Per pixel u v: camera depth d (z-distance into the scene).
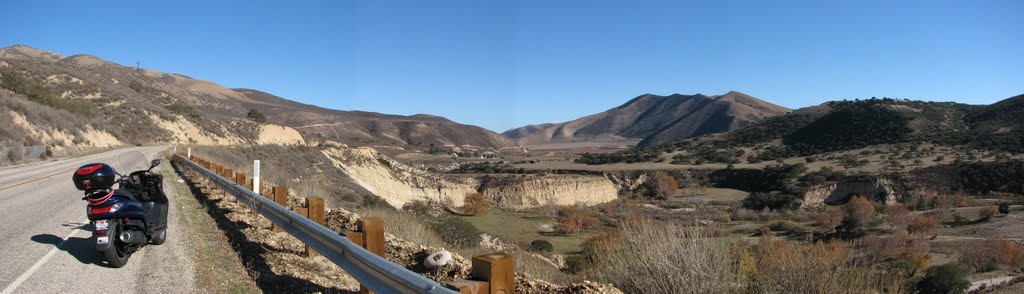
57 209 10.26
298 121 140.25
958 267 20.41
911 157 102.00
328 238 5.39
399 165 75.69
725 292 6.74
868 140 129.00
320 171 46.47
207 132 60.12
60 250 6.73
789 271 6.84
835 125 144.00
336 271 6.79
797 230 40.75
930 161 95.25
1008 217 51.16
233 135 64.38
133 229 6.10
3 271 5.68
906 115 131.88
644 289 6.80
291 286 5.71
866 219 42.34
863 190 81.12
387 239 7.92
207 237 7.88
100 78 64.38
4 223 8.52
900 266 19.97
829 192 82.44
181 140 55.16
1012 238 41.12
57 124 35.72
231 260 6.59
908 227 43.41
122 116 51.28
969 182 79.25
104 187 5.91
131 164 24.05
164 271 5.89
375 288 4.30
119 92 57.69
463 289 3.54
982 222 50.19
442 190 75.38
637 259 7.02
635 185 106.19
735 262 7.43
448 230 16.39
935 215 54.81
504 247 13.12
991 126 116.44
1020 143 100.81
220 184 12.95
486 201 69.12
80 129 39.62
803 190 82.94
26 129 31.08
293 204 11.64
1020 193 73.00
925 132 122.44
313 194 16.06
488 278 3.67
